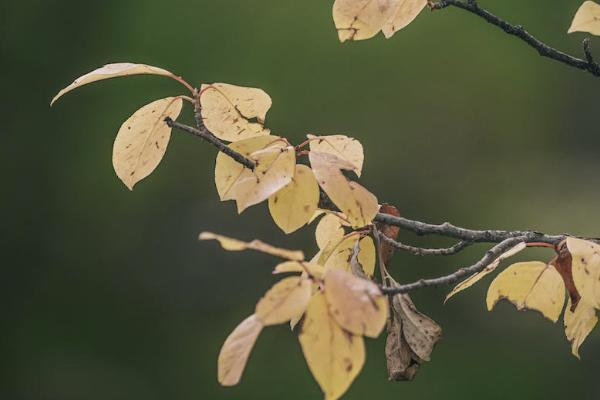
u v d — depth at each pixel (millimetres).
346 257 3277
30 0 15148
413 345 2941
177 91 14312
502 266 11680
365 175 13742
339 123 13797
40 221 14898
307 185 2822
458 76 13906
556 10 14523
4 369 14688
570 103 14492
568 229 13648
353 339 2230
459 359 13477
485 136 14016
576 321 3160
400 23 3109
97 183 14719
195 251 14539
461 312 13445
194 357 14562
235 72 14047
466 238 3281
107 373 14648
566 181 14117
